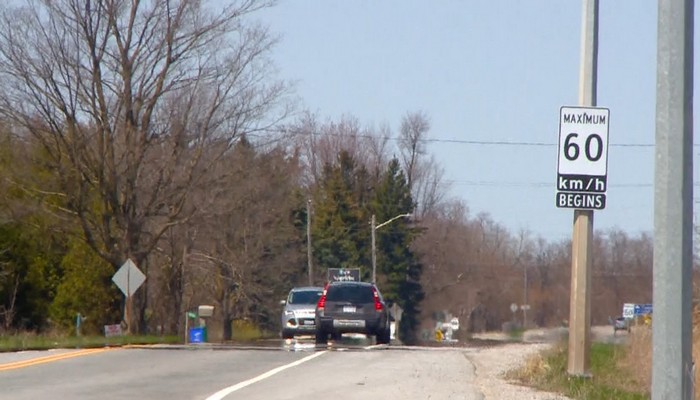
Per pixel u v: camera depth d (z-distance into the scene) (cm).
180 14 8050
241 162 8612
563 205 3195
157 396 2762
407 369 3650
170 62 8119
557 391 3062
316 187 14450
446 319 14600
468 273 15012
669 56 1650
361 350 4778
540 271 14550
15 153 8100
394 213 13850
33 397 2700
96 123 8031
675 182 1645
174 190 8231
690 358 1648
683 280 1642
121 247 8275
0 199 8062
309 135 15262
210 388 2969
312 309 6975
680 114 1645
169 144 8225
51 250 8788
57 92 7844
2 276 8631
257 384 3094
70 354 4103
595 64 3194
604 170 3181
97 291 8875
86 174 8062
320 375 3391
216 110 8281
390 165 14075
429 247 15138
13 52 7731
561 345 4478
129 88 8038
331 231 13788
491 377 3481
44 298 9025
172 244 9662
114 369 3488
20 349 4459
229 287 10700
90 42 7875
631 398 2920
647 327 4203
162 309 9931
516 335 11394
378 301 5962
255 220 10269
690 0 1648
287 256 11344
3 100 7744
